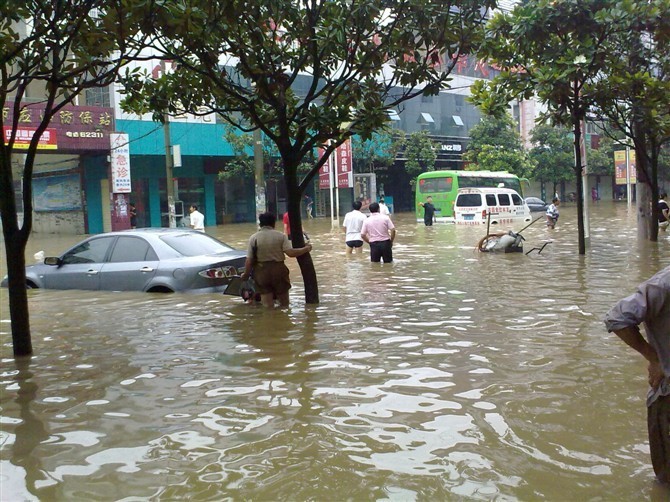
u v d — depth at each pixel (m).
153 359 6.40
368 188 40.94
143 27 7.32
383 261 14.48
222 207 38.41
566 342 6.56
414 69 9.23
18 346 6.73
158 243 10.50
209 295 9.91
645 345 3.29
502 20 13.14
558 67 12.92
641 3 12.04
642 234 17.97
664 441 3.36
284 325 7.84
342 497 3.44
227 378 5.66
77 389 5.50
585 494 3.41
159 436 4.36
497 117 14.33
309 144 9.23
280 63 9.16
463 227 27.94
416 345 6.64
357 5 8.48
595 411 4.62
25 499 3.51
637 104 15.05
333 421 4.54
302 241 9.41
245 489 3.56
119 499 3.48
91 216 31.77
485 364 5.85
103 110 28.61
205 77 9.24
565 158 49.56
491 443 4.09
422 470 3.73
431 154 43.25
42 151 26.70
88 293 10.45
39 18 7.13
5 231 6.73
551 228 23.72
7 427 4.62
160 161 34.66
